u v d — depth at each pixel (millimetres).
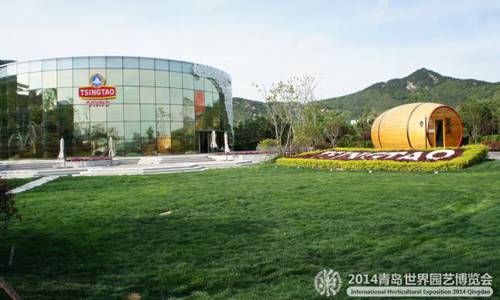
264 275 5637
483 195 10641
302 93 37750
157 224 9000
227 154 31328
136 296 5078
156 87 36312
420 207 9516
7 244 7602
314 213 9352
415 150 21953
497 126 41531
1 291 5156
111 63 35000
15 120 35938
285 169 22312
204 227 8523
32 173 22891
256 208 10297
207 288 5230
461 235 7059
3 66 36844
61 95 34688
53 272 6012
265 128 51375
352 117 121562
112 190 15391
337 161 21188
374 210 9367
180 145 37344
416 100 76000
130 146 35250
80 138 34625
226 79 43906
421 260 5844
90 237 7973
